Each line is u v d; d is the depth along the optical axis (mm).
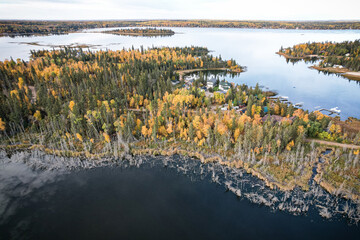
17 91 150125
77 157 98312
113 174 89062
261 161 90500
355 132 121188
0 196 76750
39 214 69812
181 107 139250
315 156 92438
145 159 98062
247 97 159000
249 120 119375
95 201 75438
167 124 117812
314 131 111250
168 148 104250
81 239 61656
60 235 62781
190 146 104750
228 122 112875
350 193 74625
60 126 117750
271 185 78812
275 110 140375
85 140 109438
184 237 62094
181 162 95750
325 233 62562
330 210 69438
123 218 68625
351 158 90000
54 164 93812
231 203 73625
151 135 111312
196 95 166000
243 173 87062
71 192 79438
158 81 193875
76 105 122938
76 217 68875
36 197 76812
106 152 100438
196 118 113688
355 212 68625
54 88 166250
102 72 196625
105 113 116500
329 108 170750
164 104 133250
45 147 105000
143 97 162000
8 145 105688
